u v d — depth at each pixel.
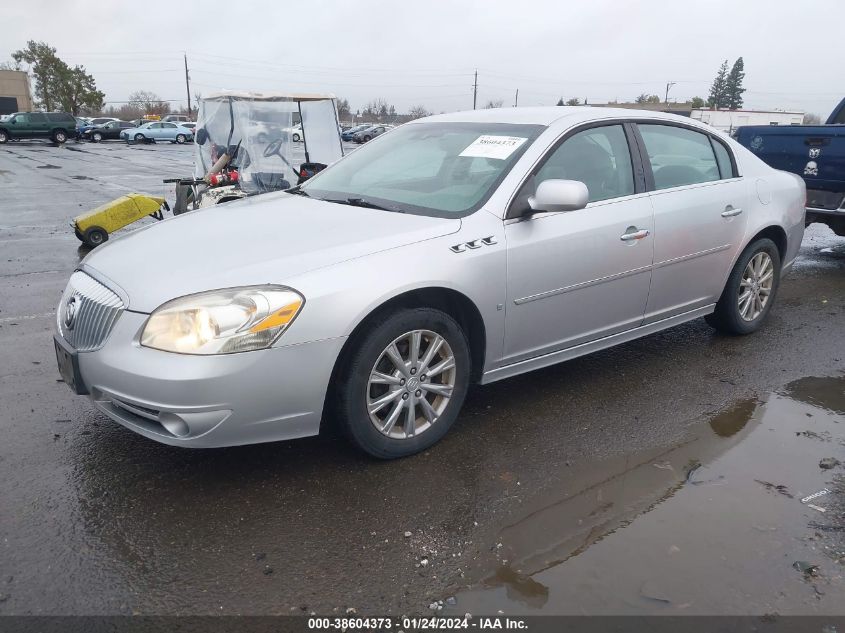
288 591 2.41
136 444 3.40
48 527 2.74
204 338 2.72
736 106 105.06
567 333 3.86
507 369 3.67
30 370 4.35
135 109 94.00
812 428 3.71
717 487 3.11
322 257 3.01
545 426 3.69
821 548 2.68
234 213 3.80
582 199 3.37
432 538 2.71
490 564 2.56
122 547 2.63
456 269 3.24
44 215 12.12
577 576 2.50
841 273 7.49
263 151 8.83
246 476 3.13
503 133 3.96
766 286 5.18
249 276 2.86
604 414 3.84
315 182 4.39
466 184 3.69
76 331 3.07
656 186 4.27
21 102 69.25
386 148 4.43
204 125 8.98
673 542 2.70
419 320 3.18
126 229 10.73
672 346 4.98
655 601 2.38
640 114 4.37
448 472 3.21
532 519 2.85
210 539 2.69
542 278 3.59
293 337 2.82
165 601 2.35
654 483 3.14
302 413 2.94
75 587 2.41
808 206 7.53
